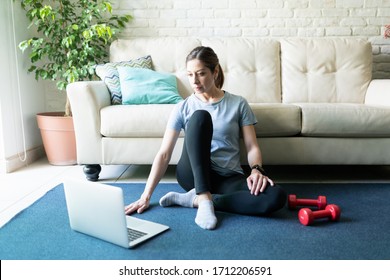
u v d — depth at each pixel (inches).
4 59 93.8
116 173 91.0
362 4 112.7
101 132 79.8
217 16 113.5
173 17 113.7
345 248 47.7
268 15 113.3
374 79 111.7
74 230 53.9
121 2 112.9
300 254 46.0
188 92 100.7
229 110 65.1
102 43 112.8
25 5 102.2
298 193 72.8
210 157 59.5
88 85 78.7
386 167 97.6
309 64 103.4
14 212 62.9
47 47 100.1
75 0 111.6
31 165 101.0
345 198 69.5
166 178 86.0
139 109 78.7
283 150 80.1
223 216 59.4
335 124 77.9
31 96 107.9
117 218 47.1
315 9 113.0
